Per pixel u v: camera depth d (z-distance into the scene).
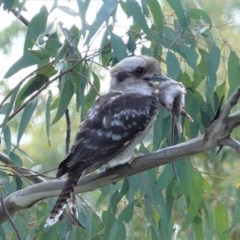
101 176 8.20
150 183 9.48
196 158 13.41
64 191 7.87
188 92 9.80
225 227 10.10
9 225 10.00
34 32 9.49
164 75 9.71
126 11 9.26
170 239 9.76
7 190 9.76
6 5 9.75
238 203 9.85
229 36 15.12
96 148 8.16
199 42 10.12
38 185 8.54
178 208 10.05
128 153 8.23
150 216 9.66
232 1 15.52
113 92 8.98
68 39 9.46
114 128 8.34
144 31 9.07
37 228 9.93
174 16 11.36
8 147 9.53
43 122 15.91
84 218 10.01
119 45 9.16
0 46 16.12
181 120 9.75
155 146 9.44
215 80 9.77
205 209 10.06
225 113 7.59
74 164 7.98
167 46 9.52
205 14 9.89
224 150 12.02
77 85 9.78
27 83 9.71
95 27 8.70
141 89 9.09
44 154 15.86
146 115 8.60
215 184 13.24
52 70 9.73
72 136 15.80
